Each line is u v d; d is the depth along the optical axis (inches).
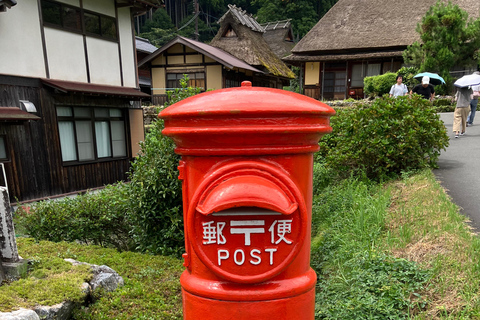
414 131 183.0
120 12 406.0
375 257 109.4
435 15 555.8
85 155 376.5
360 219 139.9
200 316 52.7
